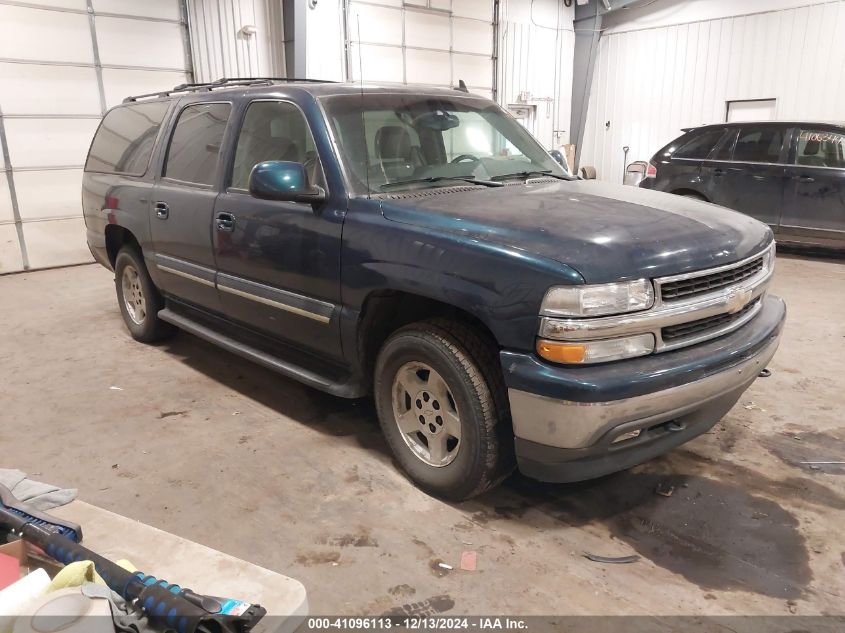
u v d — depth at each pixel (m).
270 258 3.28
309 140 3.16
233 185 3.59
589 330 2.21
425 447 2.88
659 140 13.87
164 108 4.42
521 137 3.87
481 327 2.63
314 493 2.88
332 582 2.29
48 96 9.01
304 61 10.92
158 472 3.07
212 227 3.64
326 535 2.57
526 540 2.54
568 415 2.23
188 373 4.39
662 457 3.21
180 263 4.07
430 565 2.38
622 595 2.23
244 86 3.87
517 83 14.55
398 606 2.17
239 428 3.54
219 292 3.74
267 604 1.72
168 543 2.01
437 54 13.13
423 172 3.21
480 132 3.62
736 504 2.80
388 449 3.28
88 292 7.14
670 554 2.46
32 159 8.97
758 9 11.79
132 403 3.89
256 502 2.81
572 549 2.49
